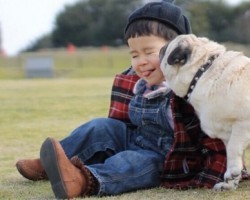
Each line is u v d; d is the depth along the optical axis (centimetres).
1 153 579
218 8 5600
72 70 3525
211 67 370
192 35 387
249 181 407
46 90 1661
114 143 421
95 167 380
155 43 403
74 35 6538
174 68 378
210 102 366
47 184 426
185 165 396
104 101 1191
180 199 363
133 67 417
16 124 838
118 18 6244
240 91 360
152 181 394
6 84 2128
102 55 4469
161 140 405
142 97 419
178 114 385
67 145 419
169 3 417
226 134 377
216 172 391
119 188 378
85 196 373
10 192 402
